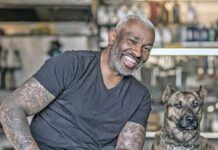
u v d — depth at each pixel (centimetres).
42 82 206
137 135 216
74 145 210
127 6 500
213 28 488
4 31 518
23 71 520
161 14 493
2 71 504
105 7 496
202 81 356
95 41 502
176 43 488
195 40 488
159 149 256
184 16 503
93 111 211
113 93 214
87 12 495
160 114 342
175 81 351
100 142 214
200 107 258
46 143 211
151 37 210
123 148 213
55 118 212
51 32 516
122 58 209
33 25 519
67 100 211
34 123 214
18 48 519
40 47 520
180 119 249
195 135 251
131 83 220
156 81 346
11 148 431
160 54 303
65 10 493
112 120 214
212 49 300
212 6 527
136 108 219
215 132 339
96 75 212
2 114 199
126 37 208
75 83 210
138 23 209
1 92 501
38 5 476
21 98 203
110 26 488
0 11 499
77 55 213
